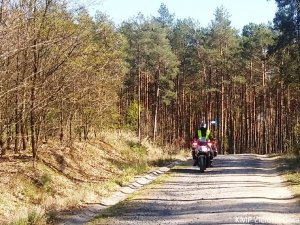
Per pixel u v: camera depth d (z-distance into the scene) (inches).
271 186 639.8
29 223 411.8
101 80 797.2
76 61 653.3
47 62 595.5
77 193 568.4
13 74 526.9
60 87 621.6
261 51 2257.6
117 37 928.9
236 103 2689.5
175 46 2559.1
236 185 645.9
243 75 2447.1
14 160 632.4
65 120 805.9
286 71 1359.5
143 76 2108.8
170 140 2267.5
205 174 800.3
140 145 1195.9
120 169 865.5
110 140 1089.4
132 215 464.1
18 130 649.0
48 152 740.0
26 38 467.2
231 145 2618.1
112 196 604.1
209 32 2379.4
